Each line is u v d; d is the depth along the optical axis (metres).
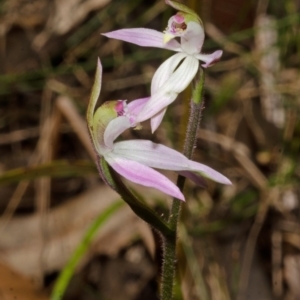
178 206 0.14
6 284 0.18
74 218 0.20
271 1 0.25
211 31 0.24
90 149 0.21
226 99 0.23
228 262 0.20
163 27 0.23
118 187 0.13
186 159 0.13
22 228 0.20
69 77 0.24
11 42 0.24
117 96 0.24
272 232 0.21
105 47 0.24
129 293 0.20
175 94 0.14
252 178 0.21
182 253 0.18
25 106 0.23
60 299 0.17
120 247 0.19
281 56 0.24
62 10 0.25
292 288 0.20
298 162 0.22
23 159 0.23
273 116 0.23
